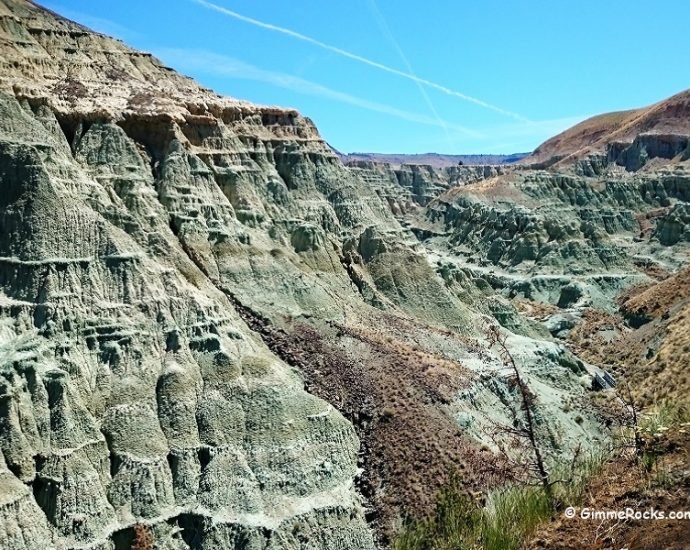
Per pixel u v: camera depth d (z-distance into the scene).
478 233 154.88
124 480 42.03
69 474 40.31
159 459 43.44
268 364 50.34
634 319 102.50
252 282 60.78
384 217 89.38
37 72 61.62
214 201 64.12
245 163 71.88
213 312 51.94
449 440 50.44
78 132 59.53
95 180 56.88
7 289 46.72
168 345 48.62
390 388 54.59
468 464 47.25
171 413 45.53
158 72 76.00
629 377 74.81
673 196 173.25
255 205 68.88
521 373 65.50
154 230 56.78
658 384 62.00
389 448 49.12
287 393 48.56
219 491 42.91
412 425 50.97
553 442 54.66
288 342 56.75
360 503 45.62
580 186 172.62
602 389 71.19
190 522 42.00
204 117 69.75
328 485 45.44
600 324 100.81
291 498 43.72
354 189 83.75
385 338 63.03
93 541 38.94
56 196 49.72
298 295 62.19
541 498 20.78
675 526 17.02
